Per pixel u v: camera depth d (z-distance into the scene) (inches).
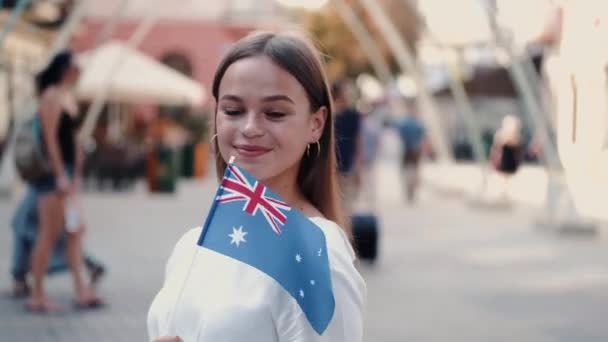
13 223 285.6
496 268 377.7
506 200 660.7
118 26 1305.4
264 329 72.2
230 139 77.9
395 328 263.9
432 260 398.3
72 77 259.6
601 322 275.1
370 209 394.9
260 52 77.7
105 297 295.3
